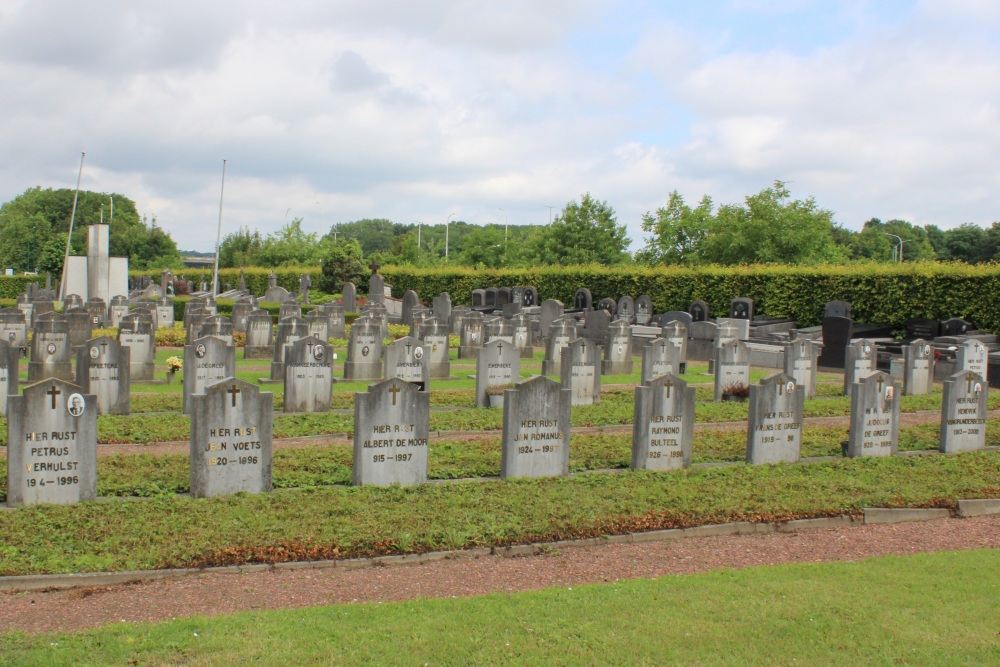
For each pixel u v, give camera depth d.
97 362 19.94
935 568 10.95
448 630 8.62
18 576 9.84
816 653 8.30
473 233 89.38
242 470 13.27
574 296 53.31
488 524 11.97
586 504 13.00
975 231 99.62
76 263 53.22
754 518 12.84
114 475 13.98
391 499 13.04
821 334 37.91
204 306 39.16
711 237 69.25
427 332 28.25
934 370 30.05
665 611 9.24
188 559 10.48
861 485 14.47
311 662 7.88
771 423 16.20
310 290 70.25
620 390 25.77
